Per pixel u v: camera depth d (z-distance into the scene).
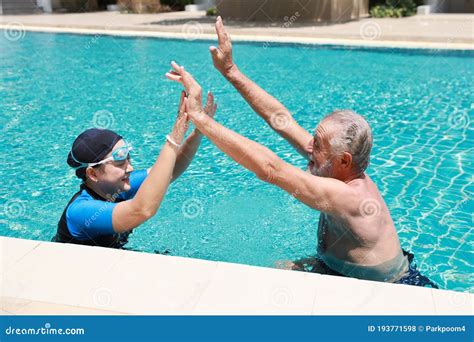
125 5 21.22
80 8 22.78
